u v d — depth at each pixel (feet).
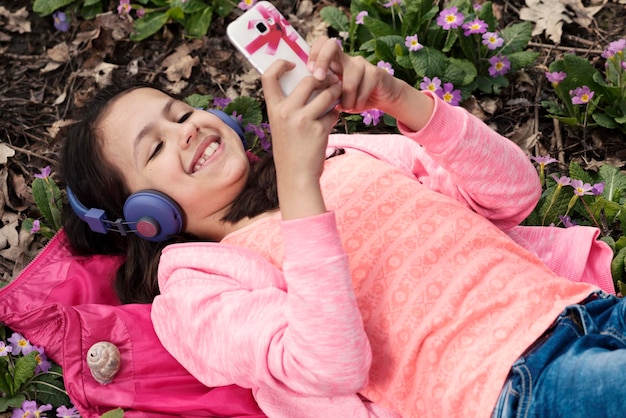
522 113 8.40
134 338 6.48
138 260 6.82
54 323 6.77
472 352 5.09
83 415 6.29
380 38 8.20
